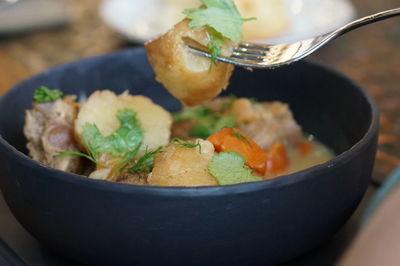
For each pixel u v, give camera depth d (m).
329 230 0.34
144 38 0.61
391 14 0.34
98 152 0.37
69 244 0.34
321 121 0.45
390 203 0.25
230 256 0.32
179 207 0.31
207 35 0.37
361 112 0.40
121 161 0.37
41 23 0.68
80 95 0.46
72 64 0.45
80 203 0.32
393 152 0.45
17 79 0.57
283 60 0.35
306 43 0.36
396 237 0.24
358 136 0.40
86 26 0.69
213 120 0.44
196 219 0.31
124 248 0.32
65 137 0.40
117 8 0.65
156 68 0.39
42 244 0.37
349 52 0.60
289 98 0.47
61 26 0.69
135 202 0.31
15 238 0.38
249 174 0.34
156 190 0.31
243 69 0.47
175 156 0.35
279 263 0.34
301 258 0.36
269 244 0.33
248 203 0.31
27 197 0.34
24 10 0.68
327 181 0.32
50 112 0.41
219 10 0.37
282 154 0.43
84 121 0.39
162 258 0.32
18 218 0.36
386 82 0.55
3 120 0.40
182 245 0.32
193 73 0.38
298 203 0.32
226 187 0.31
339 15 0.63
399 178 0.38
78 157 0.39
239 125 0.44
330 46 0.62
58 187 0.32
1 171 0.35
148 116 0.39
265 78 0.47
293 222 0.32
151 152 0.36
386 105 0.51
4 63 0.60
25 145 0.42
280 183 0.31
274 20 0.59
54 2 0.72
